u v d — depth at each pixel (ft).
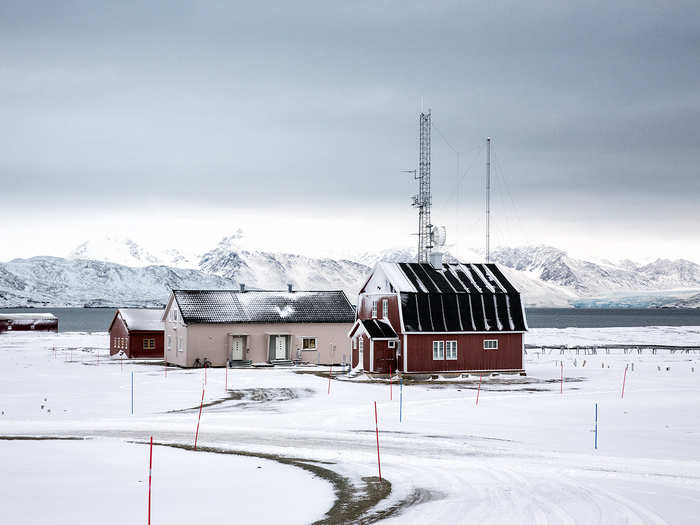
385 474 84.28
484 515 65.87
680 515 65.41
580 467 87.56
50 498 73.56
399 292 214.48
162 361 266.57
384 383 194.39
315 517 66.44
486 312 219.41
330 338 262.26
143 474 84.17
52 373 209.26
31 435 109.91
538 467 87.66
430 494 74.69
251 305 257.55
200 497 73.92
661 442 105.81
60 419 126.00
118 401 149.89
